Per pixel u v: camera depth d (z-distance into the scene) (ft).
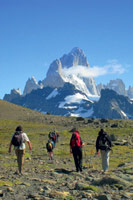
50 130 219.41
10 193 35.12
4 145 131.03
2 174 51.47
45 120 321.52
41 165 69.62
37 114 410.93
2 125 270.05
